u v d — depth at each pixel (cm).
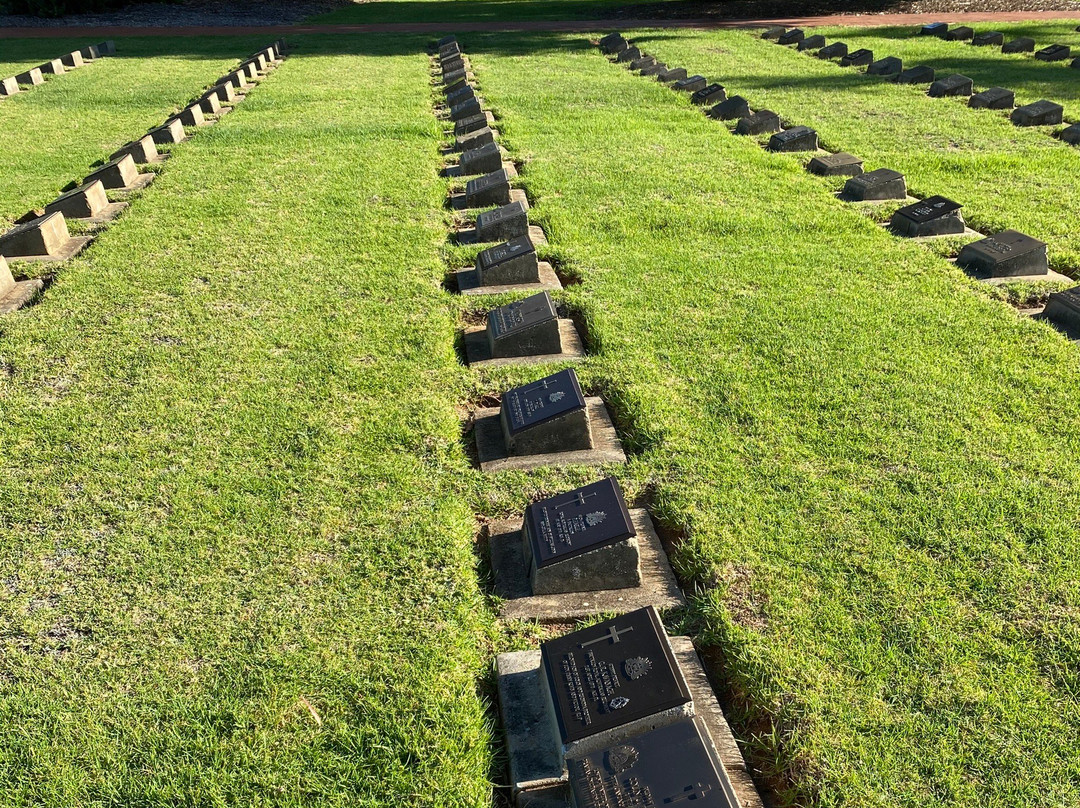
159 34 2862
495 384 716
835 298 838
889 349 741
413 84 1950
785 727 417
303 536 546
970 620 468
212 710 430
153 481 599
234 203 1146
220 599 499
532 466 616
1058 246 936
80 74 2166
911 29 2558
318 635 473
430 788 391
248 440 642
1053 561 503
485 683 456
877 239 985
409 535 544
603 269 920
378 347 770
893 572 501
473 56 2341
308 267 941
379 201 1144
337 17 3341
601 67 2128
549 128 1497
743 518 550
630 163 1279
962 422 638
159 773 402
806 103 1644
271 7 3538
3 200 1196
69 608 496
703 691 441
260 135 1480
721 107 1573
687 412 663
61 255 1012
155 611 492
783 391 683
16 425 668
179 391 707
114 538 548
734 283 877
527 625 487
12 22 3066
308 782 396
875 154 1297
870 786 386
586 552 494
